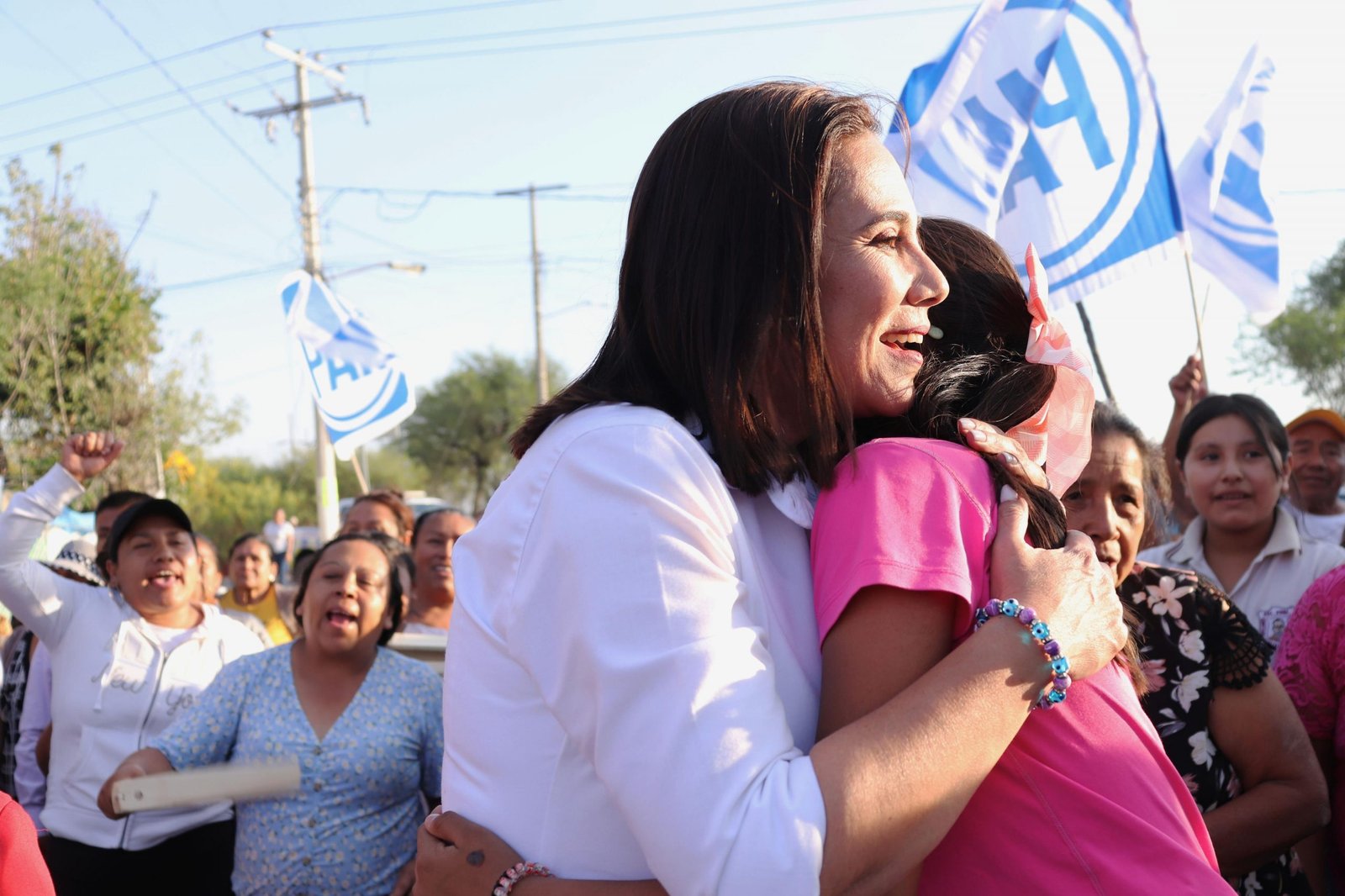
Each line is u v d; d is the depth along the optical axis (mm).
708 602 1075
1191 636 2346
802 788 1001
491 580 1240
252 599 6711
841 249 1255
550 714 1176
